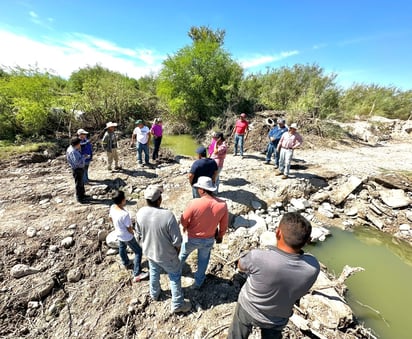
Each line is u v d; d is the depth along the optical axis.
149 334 3.17
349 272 4.20
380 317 3.84
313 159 9.72
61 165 8.45
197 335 3.06
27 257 4.19
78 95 13.03
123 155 9.65
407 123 16.16
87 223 5.09
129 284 3.84
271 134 8.47
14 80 10.76
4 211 5.40
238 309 2.26
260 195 6.86
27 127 10.15
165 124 16.50
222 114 15.48
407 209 6.58
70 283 3.90
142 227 2.97
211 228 3.28
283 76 19.73
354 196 7.21
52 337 3.17
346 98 17.86
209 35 22.75
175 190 6.95
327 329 3.26
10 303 3.48
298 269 1.85
